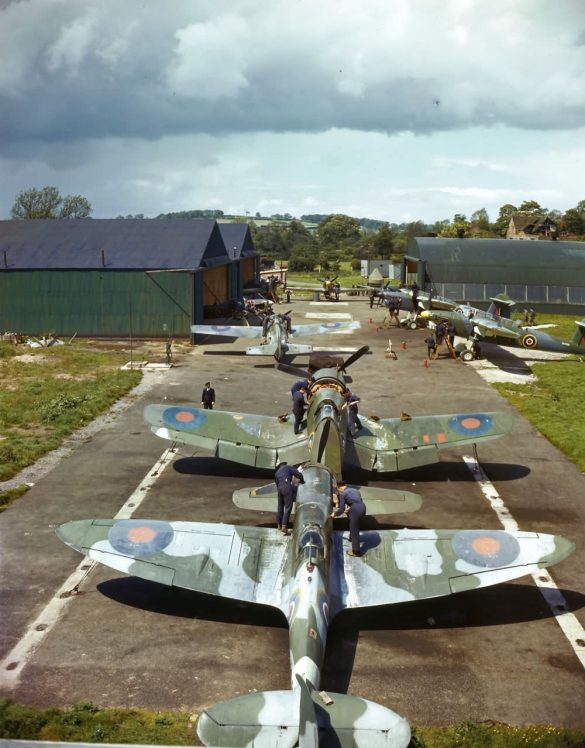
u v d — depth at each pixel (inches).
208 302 2175.2
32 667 385.4
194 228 1759.4
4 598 457.4
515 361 1395.2
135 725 336.2
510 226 5211.6
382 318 2082.9
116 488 660.7
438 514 615.8
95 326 1598.2
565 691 373.7
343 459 601.6
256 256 2716.5
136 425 873.5
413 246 2405.3
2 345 1441.9
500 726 340.8
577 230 5378.9
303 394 677.3
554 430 864.9
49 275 1577.3
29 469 709.3
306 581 358.9
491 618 446.3
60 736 326.6
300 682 259.6
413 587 386.9
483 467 742.5
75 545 406.6
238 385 1110.4
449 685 376.5
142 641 413.1
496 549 409.7
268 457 624.4
